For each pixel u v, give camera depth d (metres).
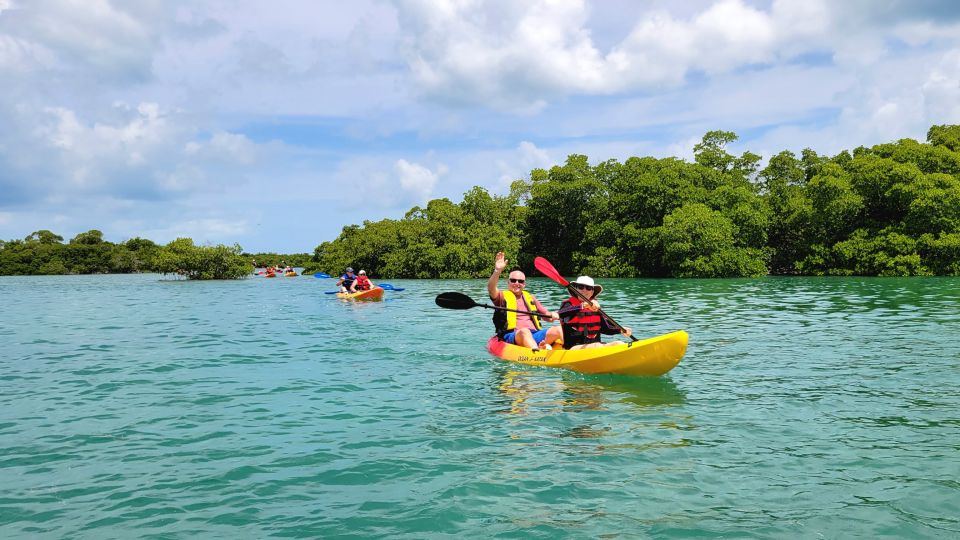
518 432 4.88
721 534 3.09
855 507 3.39
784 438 4.62
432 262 44.66
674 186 39.38
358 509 3.46
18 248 84.69
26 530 3.25
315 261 63.25
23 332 12.24
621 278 36.41
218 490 3.77
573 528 3.17
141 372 7.65
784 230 39.56
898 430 4.77
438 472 4.01
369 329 11.66
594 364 7.15
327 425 5.16
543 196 46.19
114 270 83.31
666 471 3.97
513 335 8.63
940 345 8.59
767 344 9.03
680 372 7.14
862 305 14.83
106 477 4.02
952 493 3.55
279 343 9.96
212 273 47.47
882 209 36.22
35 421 5.41
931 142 41.84
